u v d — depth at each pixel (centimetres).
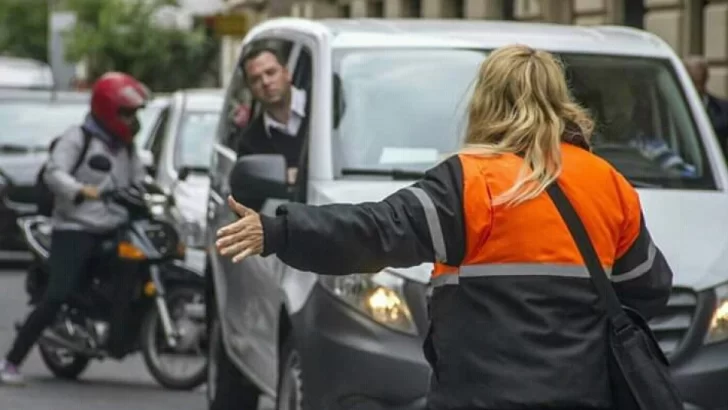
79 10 7312
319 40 1404
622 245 772
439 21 1523
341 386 1180
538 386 730
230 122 1664
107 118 1878
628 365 740
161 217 1939
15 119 3547
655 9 3388
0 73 5797
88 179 1881
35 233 2023
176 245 1914
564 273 744
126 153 1905
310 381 1217
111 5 7112
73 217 1880
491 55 781
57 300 1886
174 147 2497
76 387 1956
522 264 743
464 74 1384
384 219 739
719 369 1181
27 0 10506
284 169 1336
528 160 755
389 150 1333
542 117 761
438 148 1338
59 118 3581
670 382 743
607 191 764
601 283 746
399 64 1391
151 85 7231
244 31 4188
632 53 1453
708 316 1187
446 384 748
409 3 5084
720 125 2127
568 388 732
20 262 3678
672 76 1447
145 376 2103
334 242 736
